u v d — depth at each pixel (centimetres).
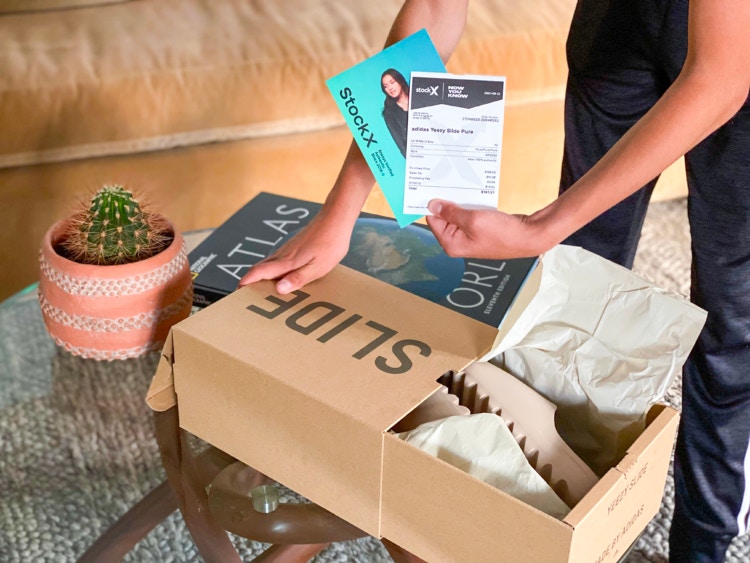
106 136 175
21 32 183
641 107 121
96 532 132
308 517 89
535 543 71
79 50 178
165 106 176
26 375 130
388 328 90
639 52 115
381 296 95
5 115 167
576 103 126
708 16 79
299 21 191
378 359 85
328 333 88
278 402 82
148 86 174
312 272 97
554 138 199
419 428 82
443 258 105
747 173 103
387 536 81
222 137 182
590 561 75
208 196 185
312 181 190
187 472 97
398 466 76
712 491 119
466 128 86
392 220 114
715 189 106
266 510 89
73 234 109
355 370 83
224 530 99
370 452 77
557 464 86
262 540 90
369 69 86
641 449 77
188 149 181
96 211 106
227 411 87
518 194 205
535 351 96
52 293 106
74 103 171
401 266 104
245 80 178
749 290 109
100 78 172
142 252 107
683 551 125
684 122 82
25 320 129
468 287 99
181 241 110
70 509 136
